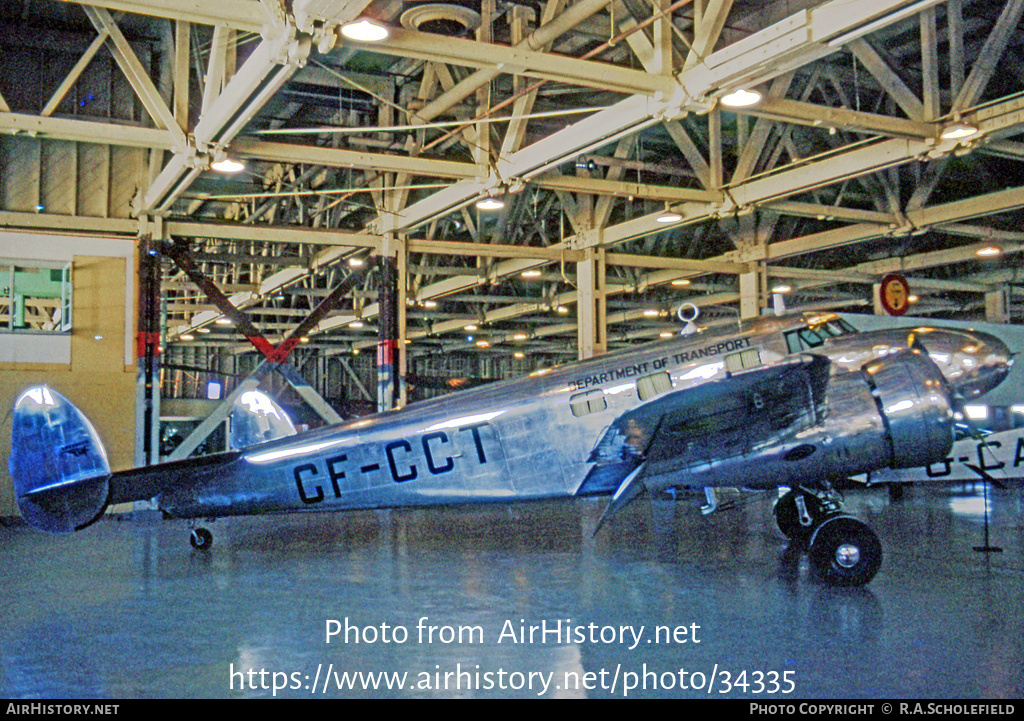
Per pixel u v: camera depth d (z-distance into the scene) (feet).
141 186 54.39
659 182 62.85
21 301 65.57
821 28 27.66
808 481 31.91
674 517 51.93
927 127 40.11
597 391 34.19
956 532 41.78
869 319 60.03
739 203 51.06
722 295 93.04
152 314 54.29
